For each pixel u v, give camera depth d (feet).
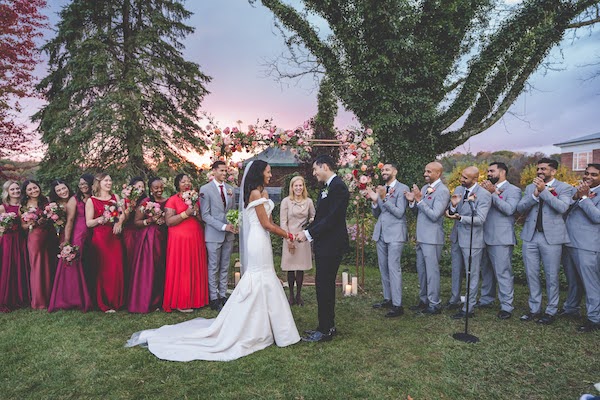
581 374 9.95
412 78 28.53
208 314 14.98
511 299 14.34
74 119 44.80
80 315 14.69
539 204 13.76
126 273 16.03
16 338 12.28
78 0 45.73
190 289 15.34
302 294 18.44
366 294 18.37
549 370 10.14
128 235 16.55
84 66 43.27
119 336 12.55
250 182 12.03
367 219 25.43
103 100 42.98
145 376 9.73
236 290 11.68
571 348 11.53
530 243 13.96
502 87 29.68
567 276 14.49
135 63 45.32
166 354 10.84
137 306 15.12
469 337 12.26
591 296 13.08
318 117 37.91
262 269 11.79
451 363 10.52
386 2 26.96
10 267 15.44
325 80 35.58
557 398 8.80
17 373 9.94
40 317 14.46
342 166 19.12
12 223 15.43
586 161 69.67
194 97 51.72
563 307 15.05
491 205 14.53
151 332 12.39
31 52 30.83
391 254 14.93
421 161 29.14
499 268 14.34
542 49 28.99
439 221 14.66
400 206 14.96
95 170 45.21
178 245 15.29
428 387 9.23
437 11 29.53
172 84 50.49
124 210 15.66
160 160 46.52
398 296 14.80
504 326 13.47
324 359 10.77
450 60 30.45
